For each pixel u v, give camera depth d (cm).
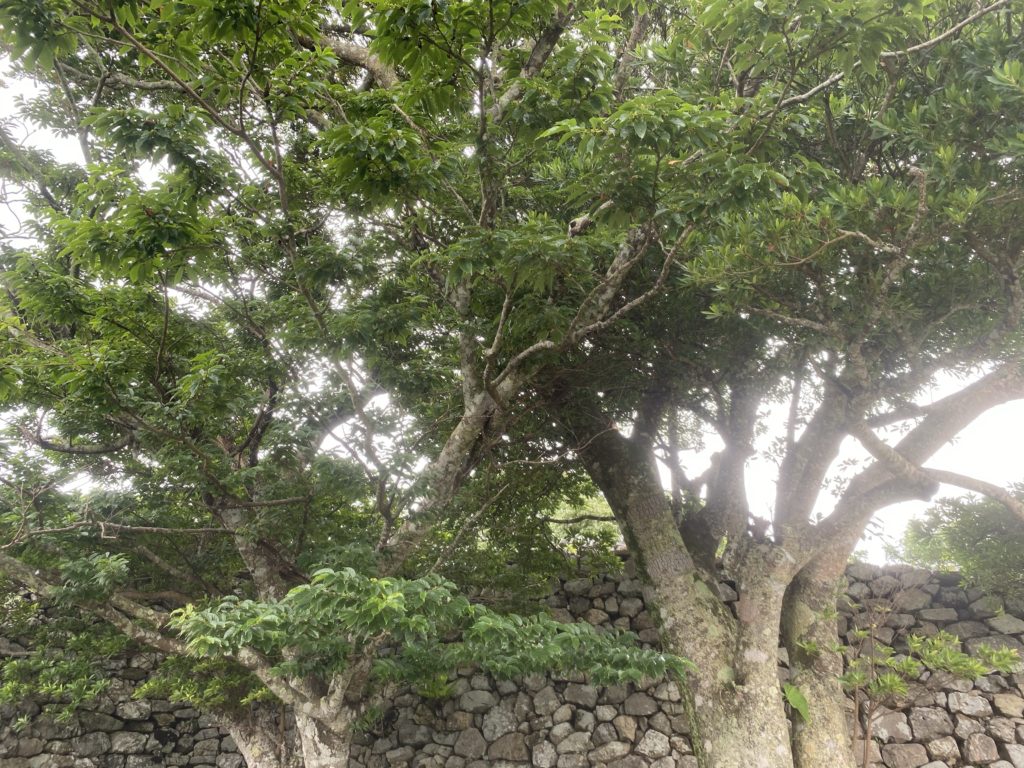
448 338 674
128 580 692
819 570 665
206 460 530
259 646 452
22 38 384
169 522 715
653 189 413
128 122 436
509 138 530
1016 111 459
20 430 569
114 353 496
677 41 595
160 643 576
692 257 586
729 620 654
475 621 464
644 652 524
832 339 577
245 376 564
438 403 685
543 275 466
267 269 584
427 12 399
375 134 437
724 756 586
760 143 444
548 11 441
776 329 622
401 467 530
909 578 802
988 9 438
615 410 743
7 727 807
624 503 710
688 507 809
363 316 501
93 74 704
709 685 614
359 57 745
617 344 664
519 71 524
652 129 372
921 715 737
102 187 471
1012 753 706
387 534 570
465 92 483
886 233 490
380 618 390
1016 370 625
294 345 522
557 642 470
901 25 387
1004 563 729
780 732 595
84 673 723
